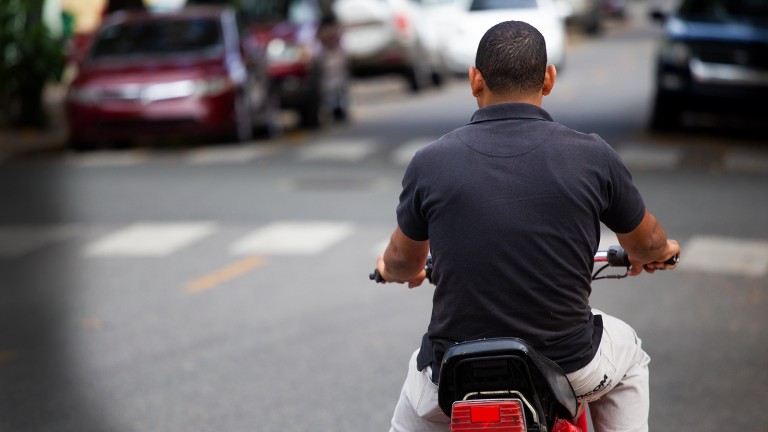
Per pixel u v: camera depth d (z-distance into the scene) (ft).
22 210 82.79
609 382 21.91
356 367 44.88
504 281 20.53
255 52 117.91
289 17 126.93
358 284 58.59
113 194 88.28
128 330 51.37
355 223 74.18
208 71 109.81
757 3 111.34
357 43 157.69
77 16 187.62
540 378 19.48
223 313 53.78
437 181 21.04
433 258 21.17
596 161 20.98
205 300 56.29
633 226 21.74
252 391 42.47
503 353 19.11
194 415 40.11
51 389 43.45
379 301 55.06
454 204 20.77
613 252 23.66
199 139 121.19
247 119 113.39
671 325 49.75
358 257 64.69
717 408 39.42
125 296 57.67
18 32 129.39
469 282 20.68
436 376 21.24
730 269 59.77
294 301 55.52
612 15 357.82
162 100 108.37
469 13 175.22
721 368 43.65
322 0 133.18
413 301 54.95
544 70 21.86
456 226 20.74
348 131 123.54
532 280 20.53
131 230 74.49
